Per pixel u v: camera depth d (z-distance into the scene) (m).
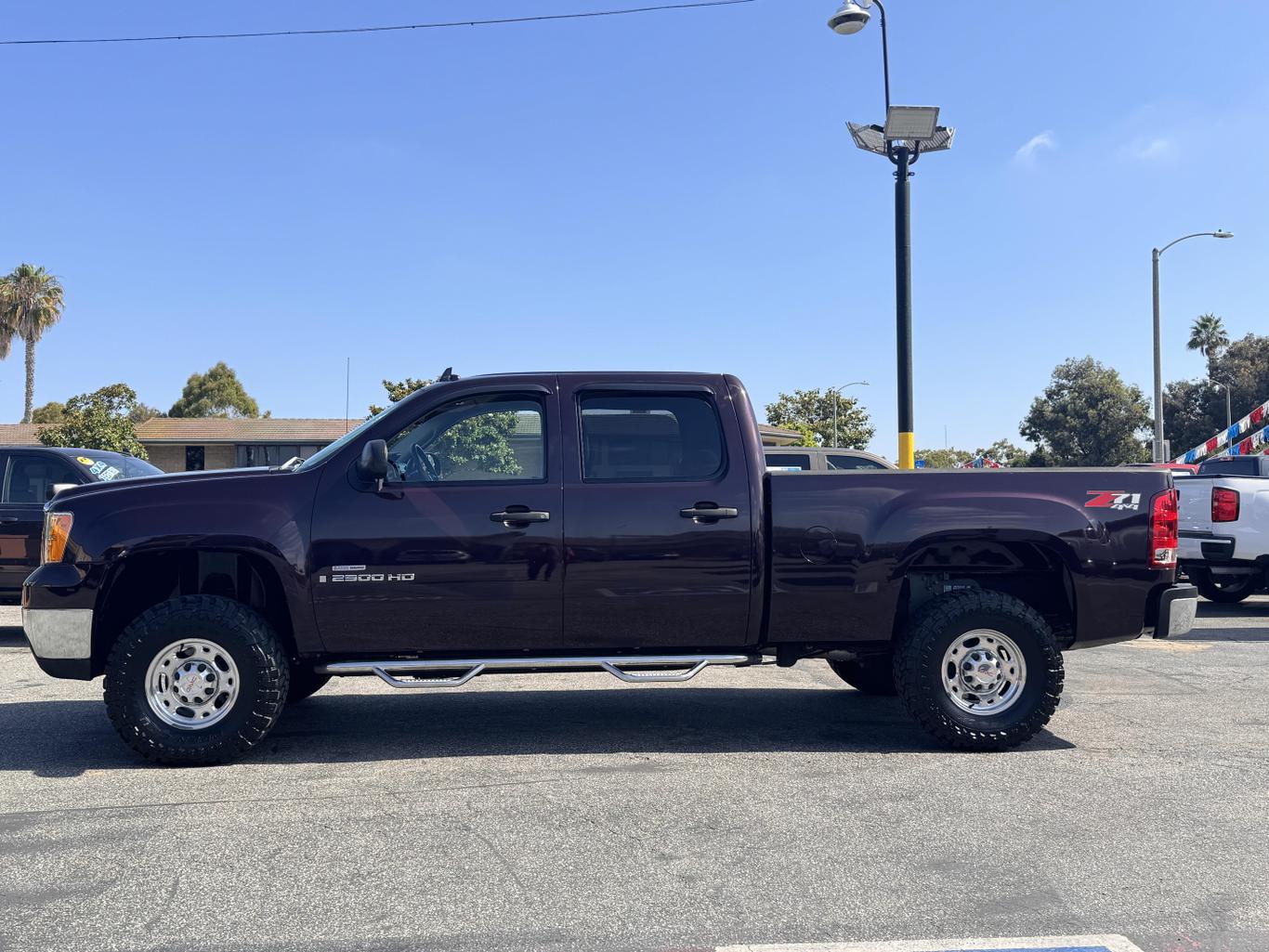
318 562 5.46
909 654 5.62
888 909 3.54
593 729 6.27
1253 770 5.29
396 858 4.04
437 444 5.71
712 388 5.82
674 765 5.41
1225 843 4.19
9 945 3.27
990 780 5.10
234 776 5.20
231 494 5.52
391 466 5.65
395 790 4.95
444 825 4.44
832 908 3.55
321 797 4.84
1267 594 13.89
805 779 5.12
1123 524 5.76
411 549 5.48
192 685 5.42
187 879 3.83
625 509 5.58
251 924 3.43
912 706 5.63
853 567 5.65
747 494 5.67
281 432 45.62
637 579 5.57
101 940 3.31
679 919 3.47
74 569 5.42
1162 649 9.42
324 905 3.59
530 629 5.57
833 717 6.61
